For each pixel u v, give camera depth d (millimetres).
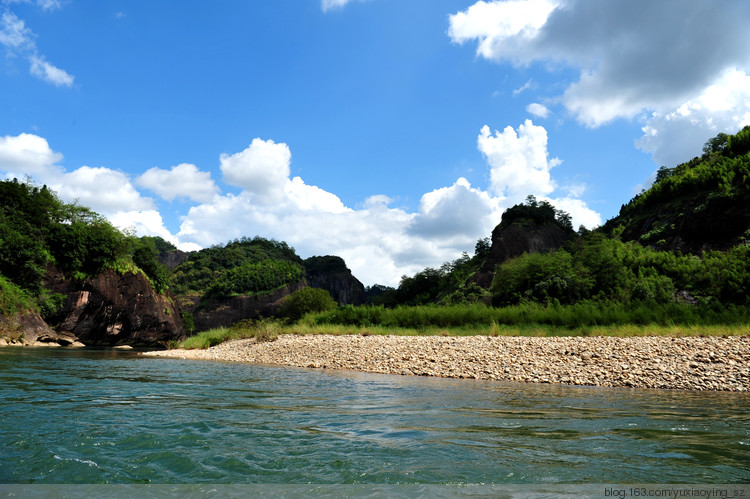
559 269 48312
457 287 102625
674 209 63688
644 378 14461
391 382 14273
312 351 24203
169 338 71875
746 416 8547
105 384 12453
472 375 16281
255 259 175250
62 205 63906
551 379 15078
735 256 44531
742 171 56156
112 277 63688
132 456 5477
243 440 6344
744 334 20625
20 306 44312
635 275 46750
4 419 7395
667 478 4797
